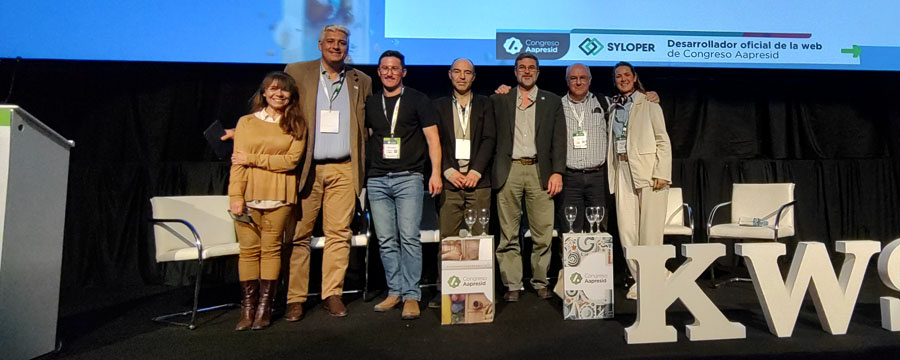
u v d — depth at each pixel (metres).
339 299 2.38
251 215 2.18
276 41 3.05
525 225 3.20
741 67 3.25
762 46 3.27
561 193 2.80
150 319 2.39
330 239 2.39
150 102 3.32
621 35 3.22
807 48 3.29
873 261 3.69
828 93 3.74
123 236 3.27
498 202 2.69
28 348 1.71
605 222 2.81
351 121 2.36
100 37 2.95
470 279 2.21
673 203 3.44
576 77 2.73
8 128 1.60
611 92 3.51
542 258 2.71
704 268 2.01
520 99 2.70
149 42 2.98
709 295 2.84
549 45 3.18
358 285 3.33
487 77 3.48
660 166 2.69
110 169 3.28
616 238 3.28
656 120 2.73
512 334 2.04
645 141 2.72
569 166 2.78
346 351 1.85
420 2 3.14
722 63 3.24
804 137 3.73
